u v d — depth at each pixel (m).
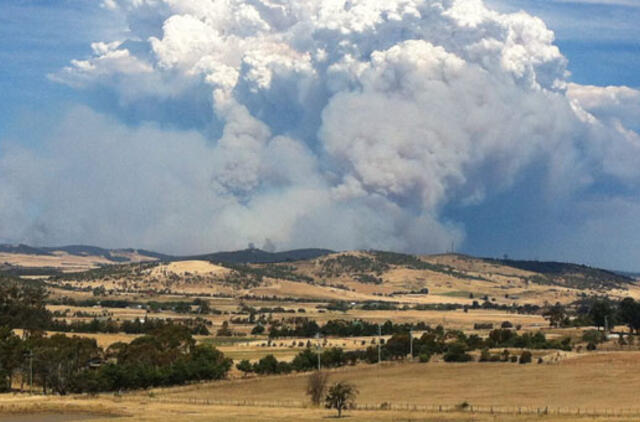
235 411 163.75
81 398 190.75
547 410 160.88
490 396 189.62
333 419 148.50
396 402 181.25
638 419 140.25
